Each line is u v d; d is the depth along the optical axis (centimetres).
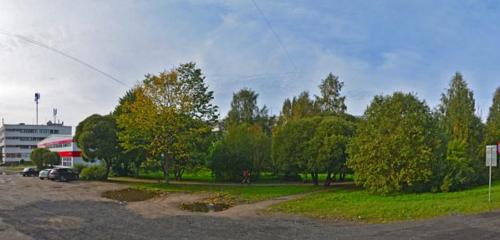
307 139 3847
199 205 2566
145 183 4294
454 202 2002
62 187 3788
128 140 4231
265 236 1374
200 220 1781
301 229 1523
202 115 4353
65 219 1756
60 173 4728
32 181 4644
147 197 3066
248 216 1952
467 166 2891
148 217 1884
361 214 1859
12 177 5566
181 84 4172
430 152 2709
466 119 3806
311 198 2636
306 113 6831
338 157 3672
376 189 2812
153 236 1366
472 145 3466
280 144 4006
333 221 1748
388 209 1916
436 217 1662
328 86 6894
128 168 5497
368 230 1454
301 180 4784
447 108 5388
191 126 4216
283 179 4878
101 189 3631
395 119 2836
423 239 1241
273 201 2664
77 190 3497
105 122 4878
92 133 4778
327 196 2709
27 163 12256
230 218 1864
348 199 2441
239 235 1394
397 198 2377
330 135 3772
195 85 4231
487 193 2348
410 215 1755
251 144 4641
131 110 4159
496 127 3978
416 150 2725
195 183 4325
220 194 3134
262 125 8450
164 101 4119
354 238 1303
